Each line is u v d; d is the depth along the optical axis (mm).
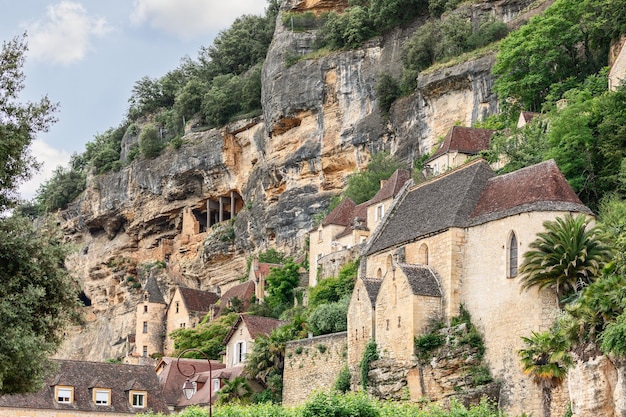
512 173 64875
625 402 45125
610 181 69750
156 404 78875
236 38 183125
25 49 40062
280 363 79750
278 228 131125
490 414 54281
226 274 144375
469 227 64125
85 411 76000
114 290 166625
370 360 66938
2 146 37844
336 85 129125
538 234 57375
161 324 140375
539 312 56844
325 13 143000
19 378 38438
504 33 115188
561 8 96125
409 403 61312
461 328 61812
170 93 192875
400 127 118250
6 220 39375
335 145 127125
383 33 129625
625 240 50969
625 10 90812
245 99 153250
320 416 54781
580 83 90688
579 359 48531
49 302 39812
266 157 137500
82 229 177250
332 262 95938
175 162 157125
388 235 73188
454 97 110625
